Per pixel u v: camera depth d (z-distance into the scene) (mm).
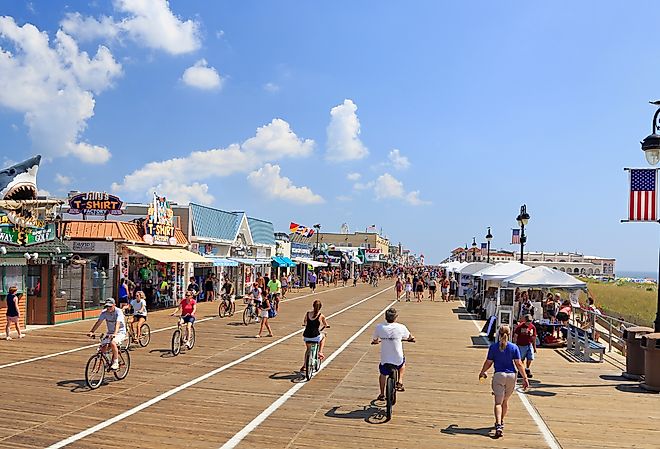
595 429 10141
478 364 16516
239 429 9703
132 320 18625
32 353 16750
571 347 19453
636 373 14648
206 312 31453
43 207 23219
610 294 54969
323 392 12523
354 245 136375
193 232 38000
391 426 10039
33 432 9273
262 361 16250
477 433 9766
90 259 27500
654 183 14242
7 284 20797
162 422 10008
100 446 8656
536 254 123188
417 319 30469
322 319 14344
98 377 12586
